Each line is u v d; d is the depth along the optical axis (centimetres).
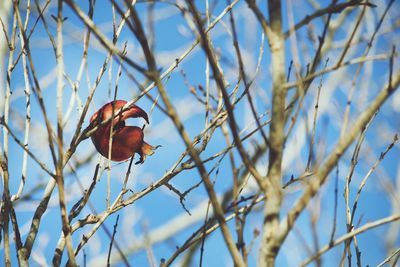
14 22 638
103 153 670
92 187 623
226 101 464
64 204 506
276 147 484
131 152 668
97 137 664
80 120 604
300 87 486
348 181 589
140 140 671
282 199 507
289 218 465
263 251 472
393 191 646
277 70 491
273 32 495
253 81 644
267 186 483
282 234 466
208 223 580
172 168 632
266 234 473
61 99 507
